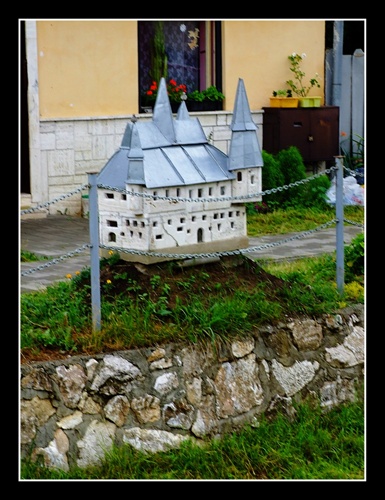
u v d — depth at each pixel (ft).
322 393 27.37
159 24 51.93
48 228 43.55
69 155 47.34
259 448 24.54
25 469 21.86
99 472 22.72
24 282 31.94
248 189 27.68
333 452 25.21
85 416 22.90
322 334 27.55
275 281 28.37
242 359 25.62
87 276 26.68
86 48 47.73
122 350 23.75
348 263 31.50
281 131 53.62
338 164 29.12
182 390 24.44
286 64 55.26
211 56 53.57
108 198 26.40
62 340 23.49
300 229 44.73
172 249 26.32
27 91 45.91
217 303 25.88
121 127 49.06
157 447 23.85
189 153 27.12
